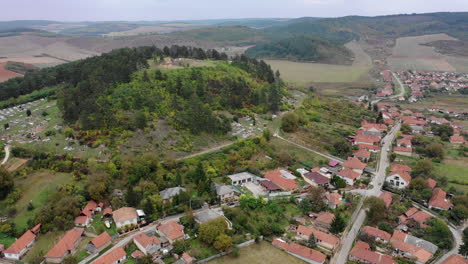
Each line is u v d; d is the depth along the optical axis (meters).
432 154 159.75
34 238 91.31
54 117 166.50
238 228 96.94
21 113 179.12
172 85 189.88
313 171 135.00
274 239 95.12
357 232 100.75
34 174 116.94
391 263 85.44
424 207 116.12
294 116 182.00
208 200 111.00
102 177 110.56
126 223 96.50
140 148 138.25
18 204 103.00
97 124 143.88
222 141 159.25
